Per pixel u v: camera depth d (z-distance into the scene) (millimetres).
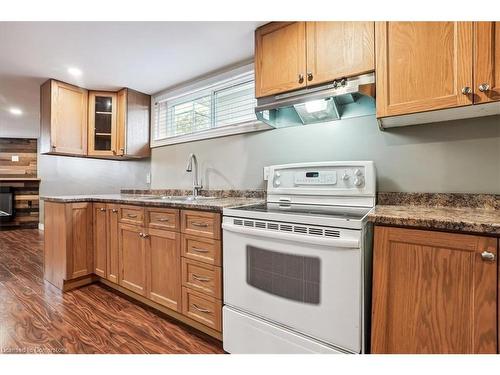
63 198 2439
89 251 2492
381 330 1095
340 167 1645
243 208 1559
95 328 1772
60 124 2684
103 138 2980
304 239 1219
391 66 1305
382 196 1636
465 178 1421
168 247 1870
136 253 2098
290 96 1638
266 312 1364
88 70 2439
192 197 2475
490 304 900
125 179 3438
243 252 1450
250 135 2260
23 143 5723
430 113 1290
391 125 1573
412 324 1035
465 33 1140
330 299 1170
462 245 945
